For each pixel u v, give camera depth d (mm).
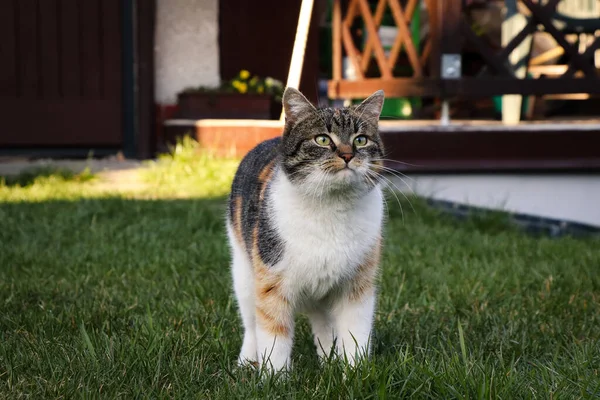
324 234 1211
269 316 1235
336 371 1153
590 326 1414
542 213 2652
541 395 1100
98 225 2125
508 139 2607
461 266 1788
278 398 1107
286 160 1266
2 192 2572
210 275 1701
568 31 2920
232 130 3066
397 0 2643
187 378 1169
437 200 2539
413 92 2582
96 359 1202
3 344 1273
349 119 1273
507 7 2811
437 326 1405
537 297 1581
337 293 1265
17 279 1658
